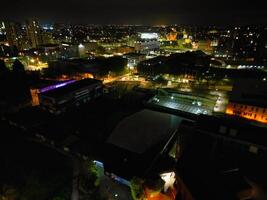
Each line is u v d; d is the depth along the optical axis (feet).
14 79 346.13
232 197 69.82
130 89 363.15
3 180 152.46
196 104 280.51
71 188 145.89
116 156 175.01
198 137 107.86
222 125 112.27
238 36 582.35
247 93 237.45
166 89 334.85
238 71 380.58
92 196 138.10
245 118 223.92
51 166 168.66
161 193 126.72
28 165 169.99
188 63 448.65
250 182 74.43
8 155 183.01
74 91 280.72
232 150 96.17
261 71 383.24
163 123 213.66
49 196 138.72
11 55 570.05
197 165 87.56
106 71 434.71
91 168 151.23
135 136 194.18
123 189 147.64
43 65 549.95
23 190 140.05
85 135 209.56
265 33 537.24
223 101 287.69
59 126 229.04
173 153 172.14
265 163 85.10
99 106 284.00
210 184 76.23
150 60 465.47
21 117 252.62
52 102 257.14
